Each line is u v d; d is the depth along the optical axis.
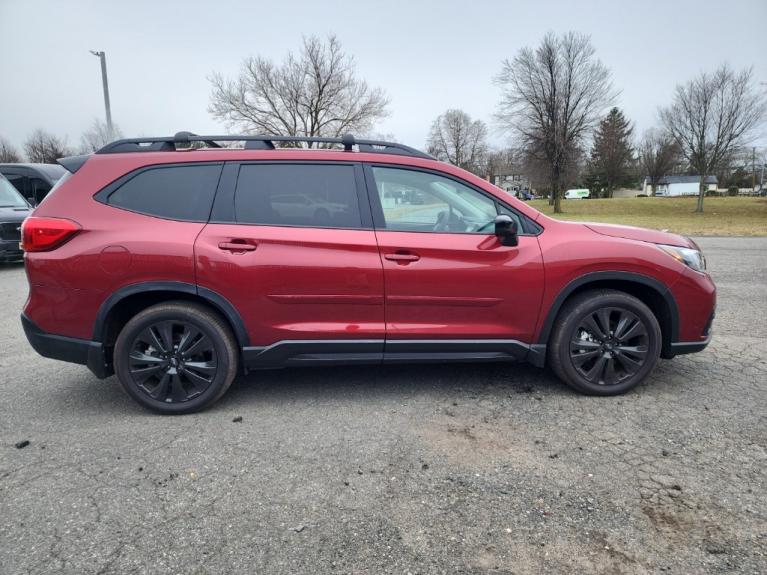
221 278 3.35
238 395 3.84
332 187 3.55
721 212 42.53
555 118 43.50
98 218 3.37
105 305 3.34
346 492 2.59
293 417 3.46
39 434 3.23
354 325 3.51
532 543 2.21
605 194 85.94
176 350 3.45
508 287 3.55
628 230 3.83
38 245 3.33
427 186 3.65
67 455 2.97
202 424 3.36
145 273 3.32
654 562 2.09
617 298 3.63
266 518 2.39
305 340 3.49
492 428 3.28
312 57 32.88
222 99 33.19
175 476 2.74
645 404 3.62
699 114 38.44
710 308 3.77
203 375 3.49
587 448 3.01
